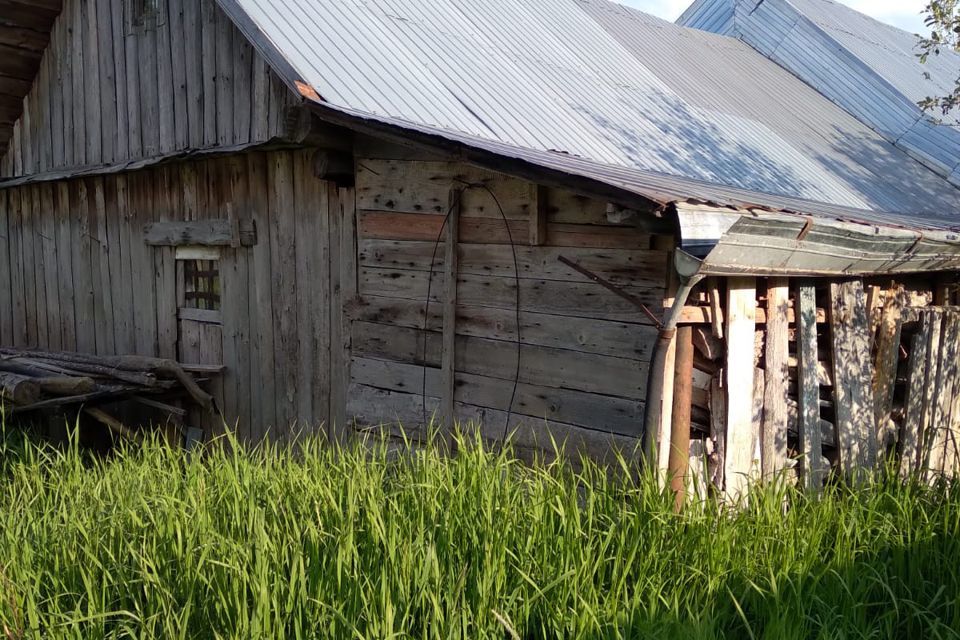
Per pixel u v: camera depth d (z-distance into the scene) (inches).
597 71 329.4
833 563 142.5
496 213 206.1
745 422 191.8
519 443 202.5
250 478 157.1
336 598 122.1
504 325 205.5
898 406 250.1
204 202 289.9
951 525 164.7
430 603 121.6
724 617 129.5
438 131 195.2
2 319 387.9
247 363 278.8
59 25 331.6
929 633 133.4
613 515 146.3
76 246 346.6
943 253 224.4
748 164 301.1
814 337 209.5
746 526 147.7
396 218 227.5
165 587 126.2
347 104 212.2
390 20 278.8
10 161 369.7
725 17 553.6
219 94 266.1
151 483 168.7
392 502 140.9
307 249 256.1
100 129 319.6
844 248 186.9
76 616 120.0
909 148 430.6
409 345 226.2
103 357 296.0
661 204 145.3
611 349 186.1
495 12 339.3
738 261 161.5
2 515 155.9
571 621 121.1
